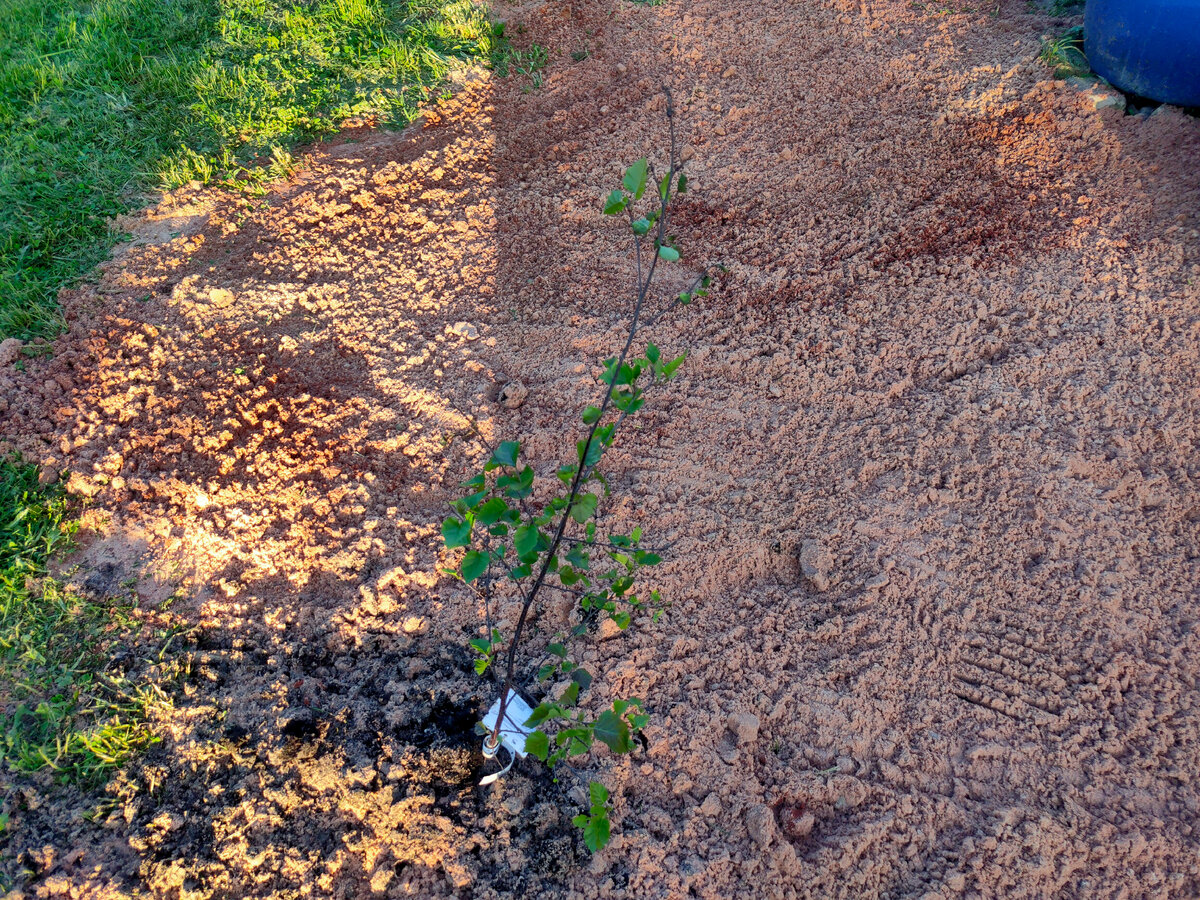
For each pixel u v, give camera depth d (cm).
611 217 472
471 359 403
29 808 272
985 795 283
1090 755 290
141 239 466
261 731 288
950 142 494
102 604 322
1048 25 559
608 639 312
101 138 525
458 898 257
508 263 450
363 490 350
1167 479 354
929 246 441
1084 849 271
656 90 550
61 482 356
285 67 575
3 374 394
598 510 348
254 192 491
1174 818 277
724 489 358
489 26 608
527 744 215
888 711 300
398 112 545
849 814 279
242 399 382
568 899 256
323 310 426
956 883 264
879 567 333
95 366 400
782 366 398
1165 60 456
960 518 347
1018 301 413
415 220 475
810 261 443
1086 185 459
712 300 428
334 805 274
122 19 620
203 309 422
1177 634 318
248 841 266
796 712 298
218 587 328
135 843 265
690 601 326
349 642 314
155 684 298
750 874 264
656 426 378
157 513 346
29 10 637
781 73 557
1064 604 323
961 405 378
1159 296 405
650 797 279
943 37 567
